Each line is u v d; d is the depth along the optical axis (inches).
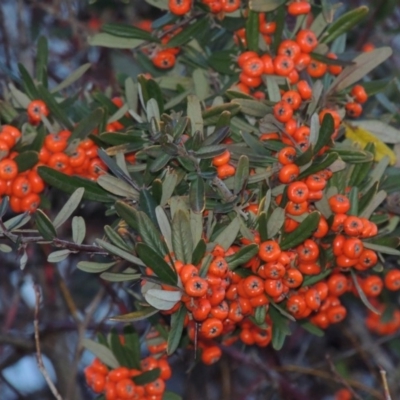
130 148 183.0
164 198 172.2
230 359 303.3
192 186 168.6
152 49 211.2
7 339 277.4
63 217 173.6
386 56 197.3
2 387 326.6
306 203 177.9
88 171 196.9
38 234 191.8
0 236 178.2
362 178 189.3
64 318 293.9
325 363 294.2
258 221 169.3
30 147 191.0
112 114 208.1
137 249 158.6
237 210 173.5
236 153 179.8
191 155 169.2
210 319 169.2
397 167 207.5
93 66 295.6
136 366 201.5
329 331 325.1
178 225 162.4
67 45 315.3
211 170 169.9
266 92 198.2
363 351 295.7
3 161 184.1
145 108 184.2
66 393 284.0
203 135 173.6
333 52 213.0
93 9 303.6
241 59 193.2
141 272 176.9
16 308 292.4
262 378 281.6
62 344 288.5
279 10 192.5
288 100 184.2
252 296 174.4
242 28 203.6
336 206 179.8
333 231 182.4
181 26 205.6
